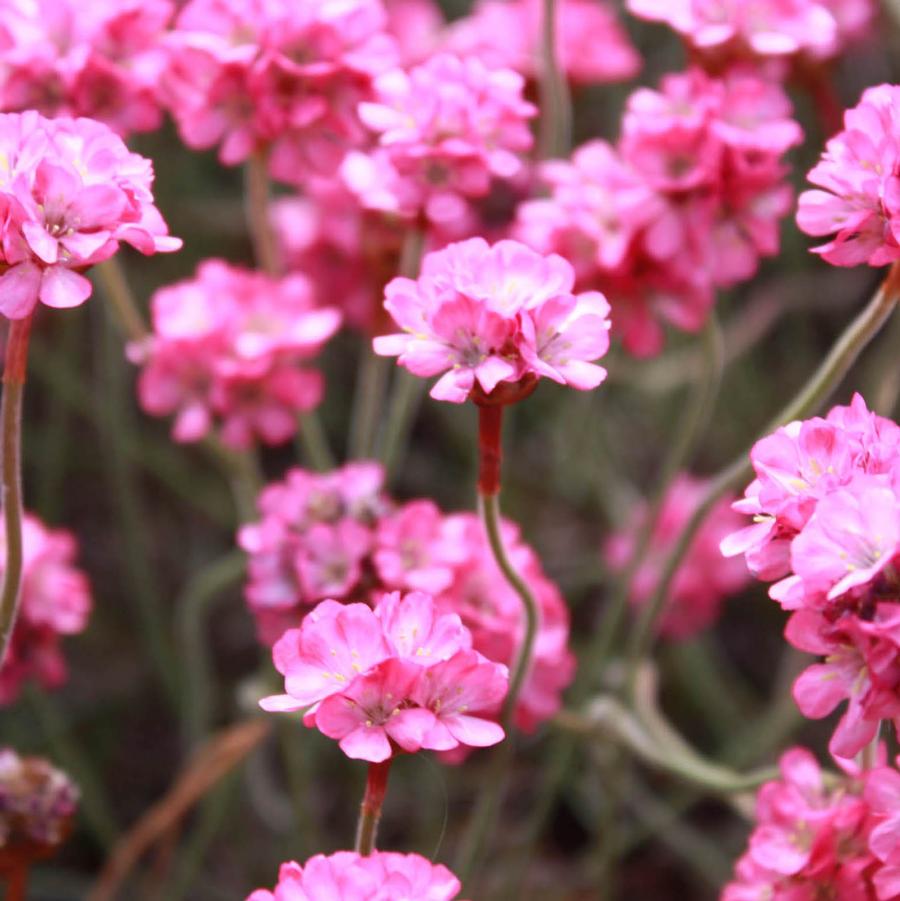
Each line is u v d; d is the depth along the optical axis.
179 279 0.71
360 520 0.47
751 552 0.40
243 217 0.70
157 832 0.51
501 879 0.59
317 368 0.72
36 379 0.74
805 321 0.74
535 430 0.74
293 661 0.40
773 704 0.64
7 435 0.42
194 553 0.72
